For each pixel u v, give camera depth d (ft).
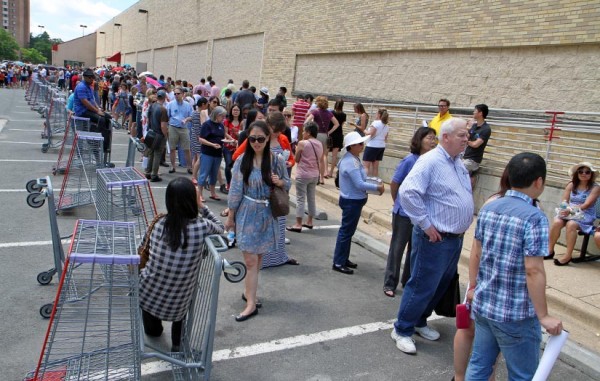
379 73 41.50
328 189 33.12
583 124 24.64
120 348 10.32
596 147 23.99
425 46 36.04
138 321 10.14
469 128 27.04
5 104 83.61
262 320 14.82
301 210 24.23
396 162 34.50
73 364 10.26
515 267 8.96
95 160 24.99
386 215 26.76
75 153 25.13
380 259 21.48
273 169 14.57
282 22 58.39
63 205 23.62
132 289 9.96
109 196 17.49
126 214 17.83
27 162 34.88
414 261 13.23
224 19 77.82
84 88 32.14
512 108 29.71
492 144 29.55
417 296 13.25
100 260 9.19
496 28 30.40
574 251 21.81
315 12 51.16
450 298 13.76
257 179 14.32
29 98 90.07
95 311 11.25
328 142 35.17
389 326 15.14
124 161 39.17
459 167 12.46
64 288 9.52
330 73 48.75
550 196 23.39
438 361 13.34
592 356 13.52
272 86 60.64
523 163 9.14
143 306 11.50
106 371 9.77
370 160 33.32
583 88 25.89
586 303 16.31
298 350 13.30
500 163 28.19
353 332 14.57
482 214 9.69
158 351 11.66
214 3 82.17
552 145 26.02
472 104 32.45
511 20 29.43
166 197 10.84
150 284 11.19
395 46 39.19
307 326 14.69
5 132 49.14
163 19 114.11
